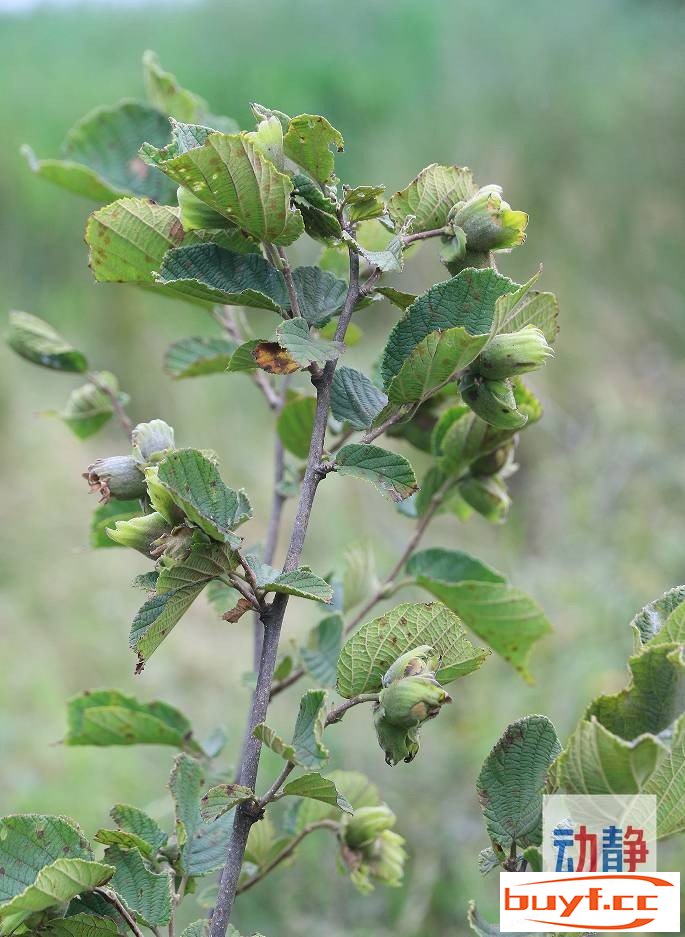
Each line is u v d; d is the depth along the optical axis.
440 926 1.57
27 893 0.72
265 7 5.22
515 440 0.94
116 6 5.50
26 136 4.61
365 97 4.85
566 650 2.04
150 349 3.83
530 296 0.81
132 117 1.03
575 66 4.77
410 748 0.75
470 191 0.80
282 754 0.75
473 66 4.86
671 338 3.54
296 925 1.54
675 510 2.47
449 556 0.98
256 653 0.95
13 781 1.99
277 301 0.80
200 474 0.74
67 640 2.62
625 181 4.18
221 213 0.77
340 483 3.17
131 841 0.78
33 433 3.57
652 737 0.66
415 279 3.62
